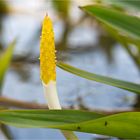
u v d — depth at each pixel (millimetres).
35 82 1283
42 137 1001
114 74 1297
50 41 716
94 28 1709
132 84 771
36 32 1698
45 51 718
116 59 1431
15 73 1377
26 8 1895
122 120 705
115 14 844
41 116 711
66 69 764
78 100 1113
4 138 1016
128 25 846
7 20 1853
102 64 1391
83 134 987
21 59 1451
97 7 839
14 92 1208
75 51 1534
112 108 1039
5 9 1895
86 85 1208
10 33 1702
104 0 896
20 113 707
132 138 714
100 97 1134
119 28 844
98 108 1038
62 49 1562
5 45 1604
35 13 1863
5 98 1073
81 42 1608
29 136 1014
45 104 1061
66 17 1752
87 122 697
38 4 1898
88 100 1115
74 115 724
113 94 1141
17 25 1781
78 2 1755
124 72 1308
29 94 1192
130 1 886
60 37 1652
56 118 716
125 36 1038
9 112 705
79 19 1743
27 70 1385
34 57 1478
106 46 1580
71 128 700
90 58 1461
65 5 1752
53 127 699
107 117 700
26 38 1647
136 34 844
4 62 1156
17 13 1898
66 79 1256
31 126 701
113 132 709
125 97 1124
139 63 1148
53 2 1771
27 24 1782
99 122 699
